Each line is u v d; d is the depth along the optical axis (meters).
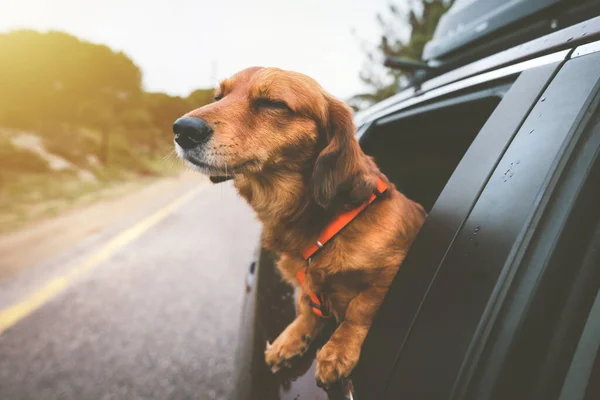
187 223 6.08
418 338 0.71
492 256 0.64
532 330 0.59
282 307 1.30
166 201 8.39
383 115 1.77
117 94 18.33
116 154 15.74
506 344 0.58
